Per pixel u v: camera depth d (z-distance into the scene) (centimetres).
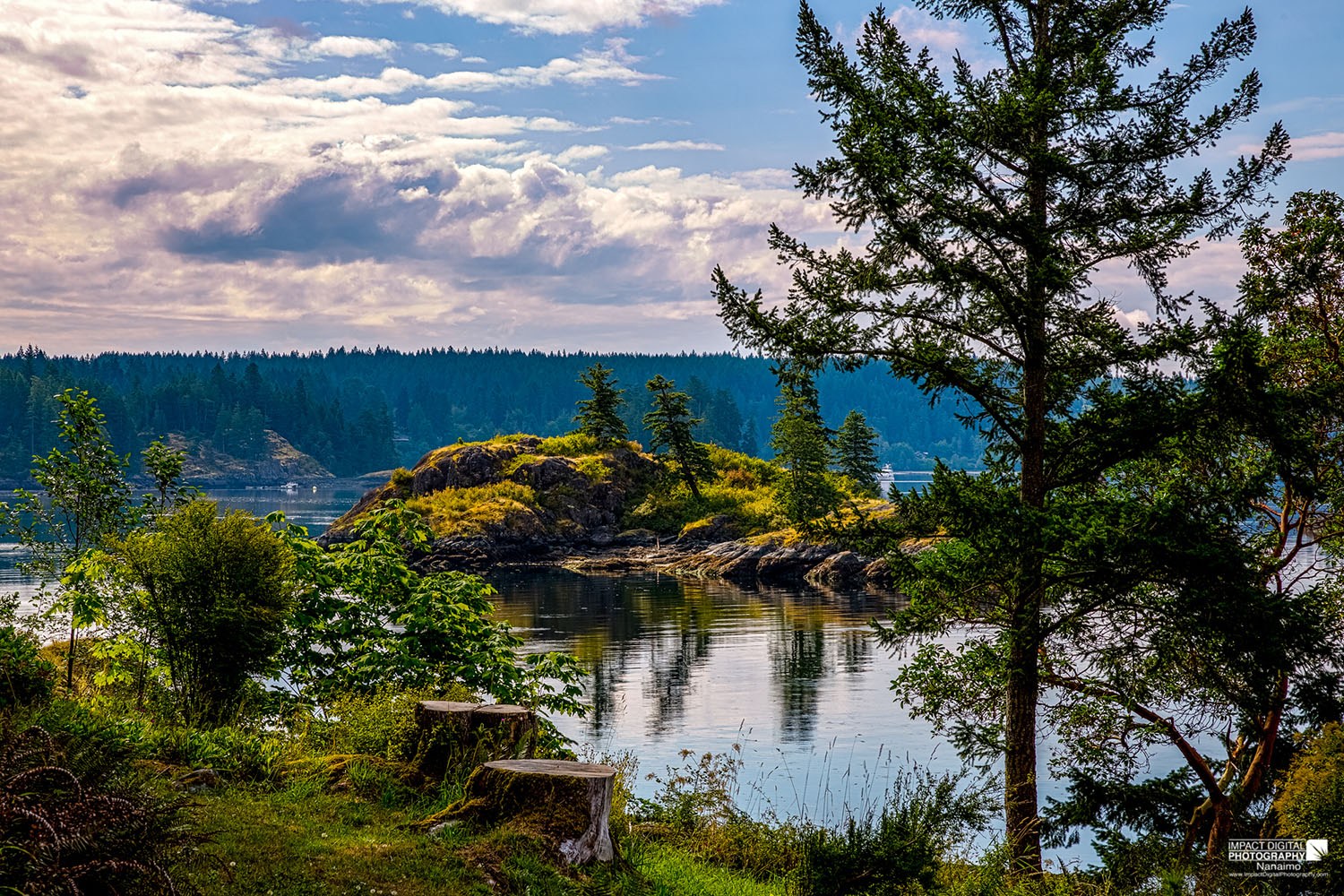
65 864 548
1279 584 1527
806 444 8869
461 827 834
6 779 558
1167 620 1358
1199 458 1460
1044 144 1401
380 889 712
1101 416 1423
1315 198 1609
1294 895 1214
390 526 1469
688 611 6184
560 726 3216
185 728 1018
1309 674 1392
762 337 1482
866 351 1484
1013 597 1427
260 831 768
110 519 1677
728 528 9856
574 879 812
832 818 2058
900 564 1471
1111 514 1367
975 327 1517
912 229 1404
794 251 1527
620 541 10250
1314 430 1484
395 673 1295
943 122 1406
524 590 7512
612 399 11638
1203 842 1483
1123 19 1426
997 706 1526
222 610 1192
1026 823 1388
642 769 2659
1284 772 1412
